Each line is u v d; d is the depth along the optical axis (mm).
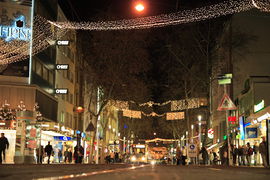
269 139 33375
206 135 45219
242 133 47594
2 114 40625
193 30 47219
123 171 18750
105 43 49812
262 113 39625
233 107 31375
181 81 55938
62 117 56188
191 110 69750
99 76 51125
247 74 54750
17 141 33312
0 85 41312
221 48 53562
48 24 46469
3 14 42594
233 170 21500
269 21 55062
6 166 22125
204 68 49719
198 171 19703
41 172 16188
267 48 54844
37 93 43438
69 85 60781
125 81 51875
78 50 56438
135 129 89938
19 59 42594
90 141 70625
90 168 22719
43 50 46844
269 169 23594
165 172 18062
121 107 54156
